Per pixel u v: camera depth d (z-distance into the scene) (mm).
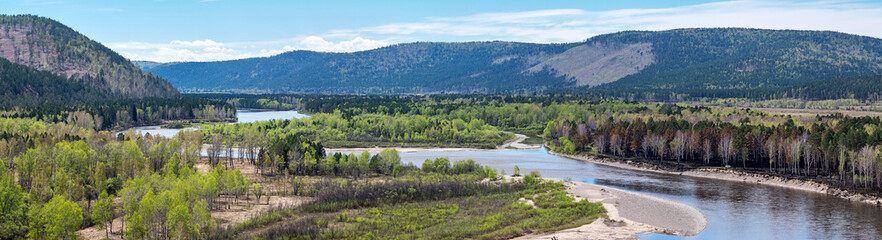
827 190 171375
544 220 135375
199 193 143750
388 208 150000
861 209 149375
